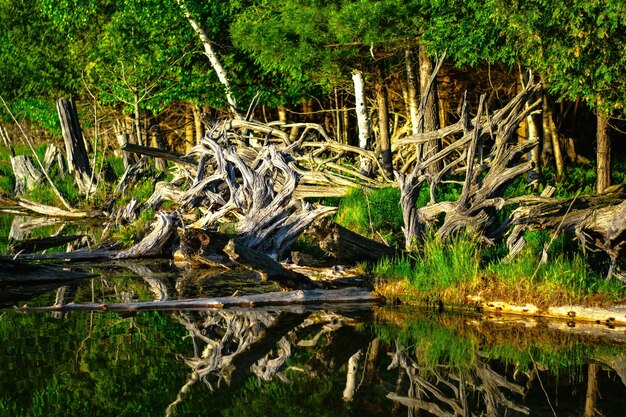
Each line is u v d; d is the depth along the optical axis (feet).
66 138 78.02
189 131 105.50
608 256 34.78
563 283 31.12
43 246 51.49
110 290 36.50
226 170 48.24
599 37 39.01
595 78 41.86
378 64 66.59
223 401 20.97
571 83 42.68
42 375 23.26
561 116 77.66
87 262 45.29
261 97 79.41
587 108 79.77
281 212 39.99
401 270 34.73
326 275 36.04
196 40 79.97
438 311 32.19
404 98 79.30
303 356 25.62
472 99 83.15
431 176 39.37
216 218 45.11
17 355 25.35
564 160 78.89
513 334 28.19
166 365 24.49
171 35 78.95
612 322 29.58
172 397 21.27
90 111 97.66
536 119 65.36
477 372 23.75
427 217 38.32
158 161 83.25
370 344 27.09
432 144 53.31
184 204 49.52
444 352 25.95
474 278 32.68
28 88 93.50
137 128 79.71
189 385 22.44
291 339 27.89
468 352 25.98
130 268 42.93
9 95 97.45
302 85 76.38
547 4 40.40
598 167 49.57
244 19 70.74
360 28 55.57
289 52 61.77
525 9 41.32
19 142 136.98
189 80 80.07
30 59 91.04
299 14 59.67
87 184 76.69
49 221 67.05
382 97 65.67
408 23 55.93
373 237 41.55
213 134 54.54
